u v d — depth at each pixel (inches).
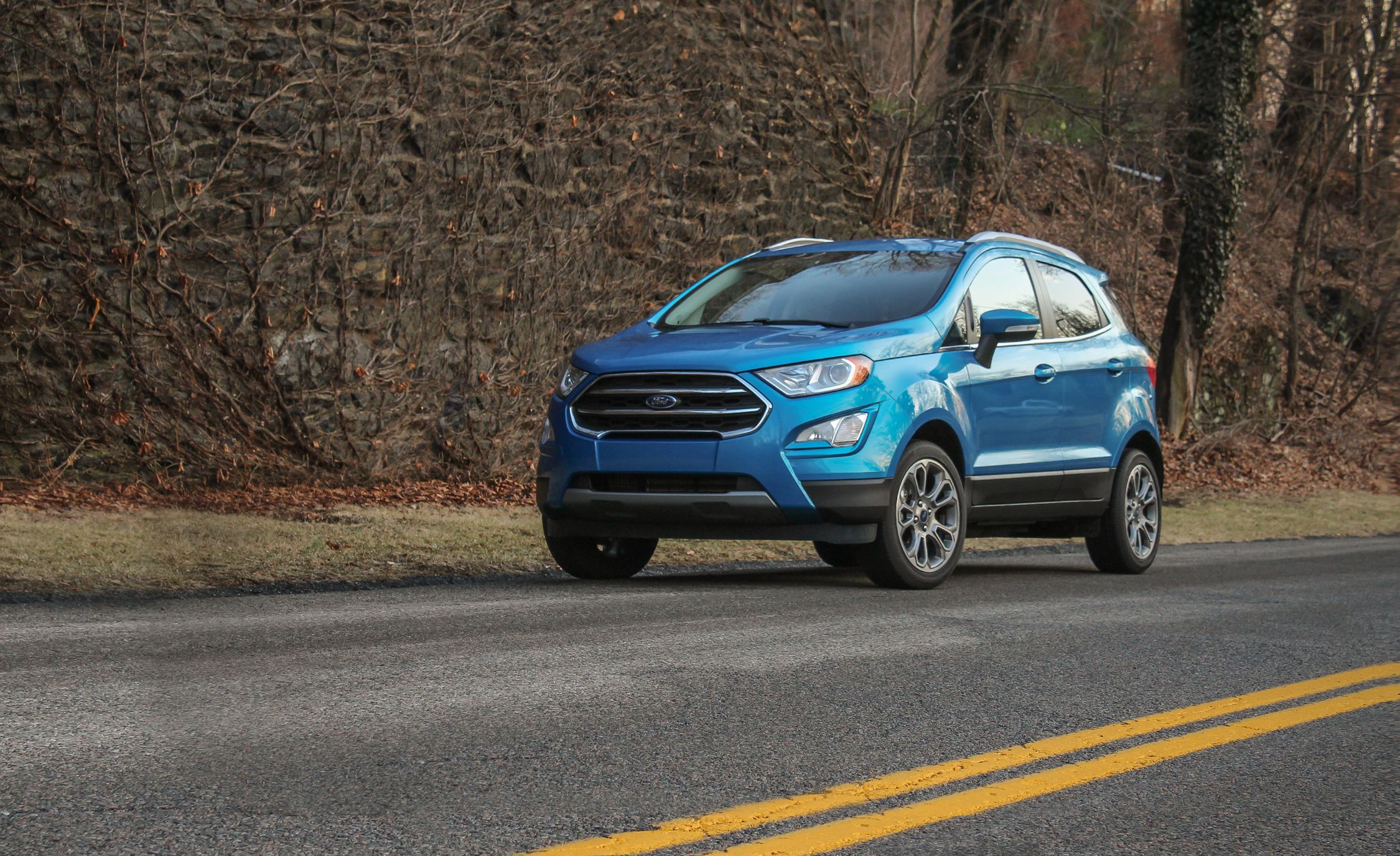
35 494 403.5
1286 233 1180.5
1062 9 983.6
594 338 546.9
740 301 313.4
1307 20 991.6
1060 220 946.1
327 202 472.1
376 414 483.5
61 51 427.2
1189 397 894.4
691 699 164.9
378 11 485.1
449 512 422.3
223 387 451.2
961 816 121.0
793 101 632.4
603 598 256.7
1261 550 459.2
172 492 430.9
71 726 144.3
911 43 817.5
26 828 109.7
